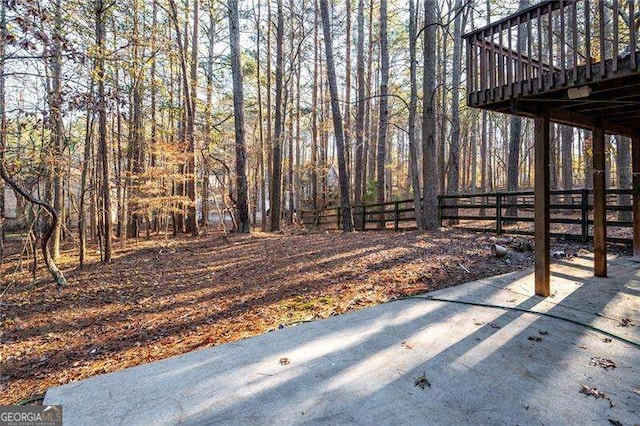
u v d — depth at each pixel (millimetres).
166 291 5902
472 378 2650
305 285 5430
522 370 2758
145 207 12445
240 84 12531
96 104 5074
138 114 12266
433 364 2865
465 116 23359
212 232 15227
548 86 3635
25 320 4918
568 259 6312
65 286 6465
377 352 3088
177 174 11672
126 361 3494
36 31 3689
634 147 6055
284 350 3180
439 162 18703
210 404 2377
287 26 20859
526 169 32625
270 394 2477
